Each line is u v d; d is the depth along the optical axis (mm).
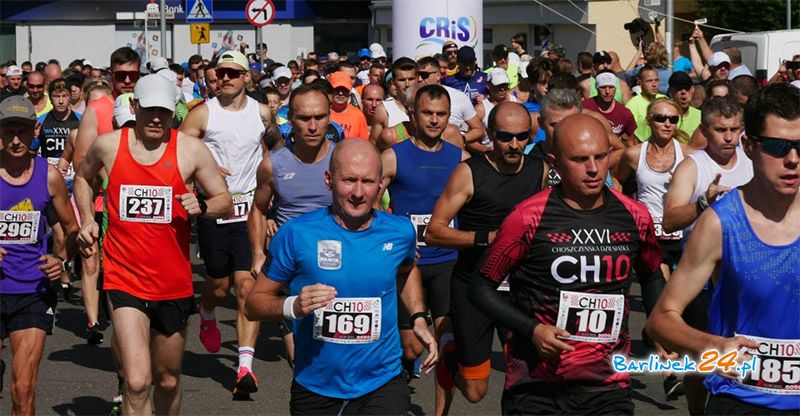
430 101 6375
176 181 5625
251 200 7590
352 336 4551
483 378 5867
